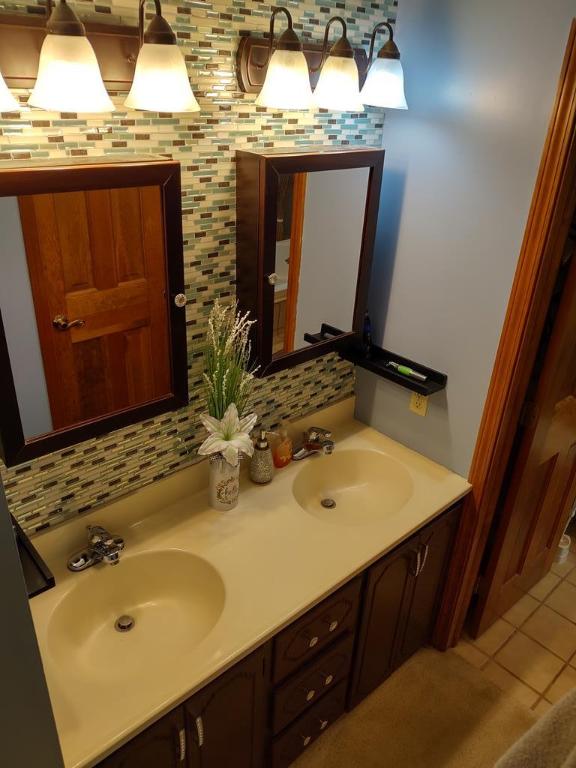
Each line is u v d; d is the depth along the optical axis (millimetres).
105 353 1446
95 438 1561
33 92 1146
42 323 1308
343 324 1962
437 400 2021
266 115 1586
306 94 1482
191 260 1596
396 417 2182
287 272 1693
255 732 1646
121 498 1692
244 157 1534
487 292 1770
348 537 1731
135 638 1564
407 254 1938
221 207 1598
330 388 2199
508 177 1626
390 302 2047
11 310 1250
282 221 1604
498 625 2514
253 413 1893
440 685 2238
